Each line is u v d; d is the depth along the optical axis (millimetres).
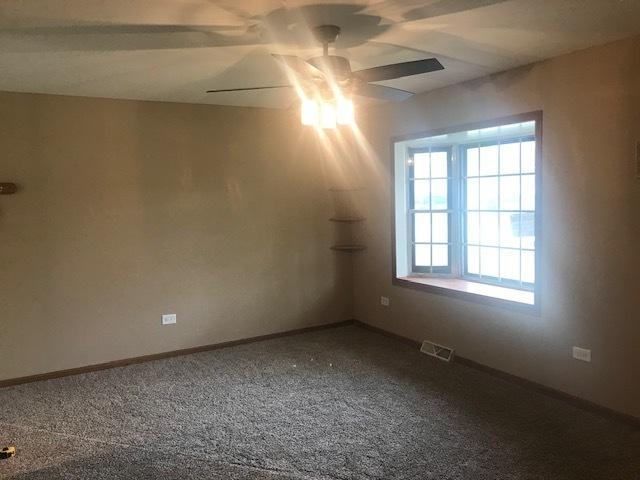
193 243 4992
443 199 5246
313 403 3766
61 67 3545
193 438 3268
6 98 4168
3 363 4254
